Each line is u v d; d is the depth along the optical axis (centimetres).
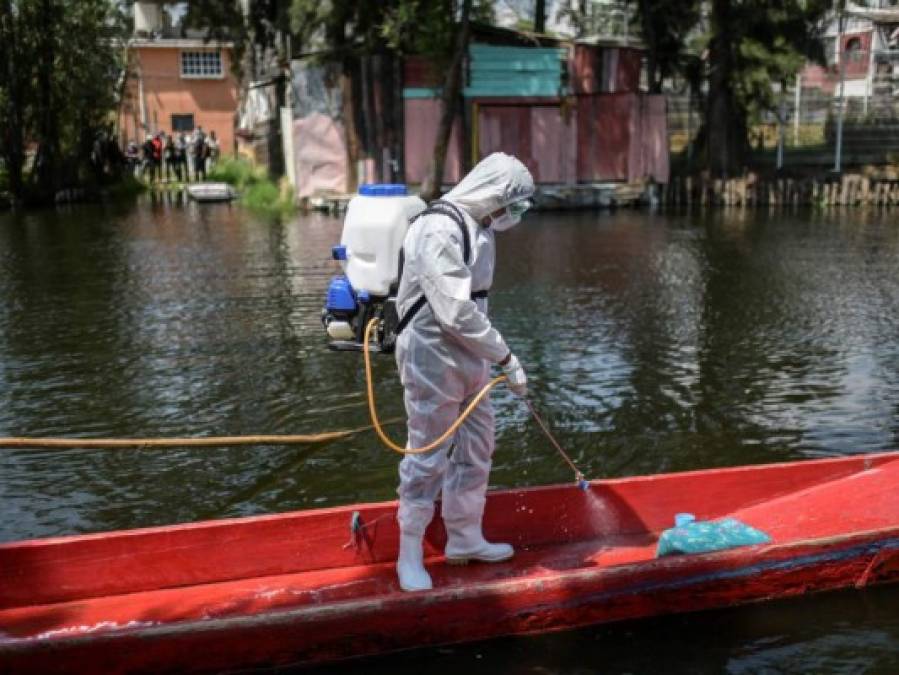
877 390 766
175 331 990
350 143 2250
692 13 2358
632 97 2339
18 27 2550
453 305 380
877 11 2789
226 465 623
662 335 956
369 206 464
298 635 376
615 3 2547
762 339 939
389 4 2128
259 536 441
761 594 427
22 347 930
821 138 2622
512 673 381
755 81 2267
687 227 1906
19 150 2567
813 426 685
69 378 819
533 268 1389
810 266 1384
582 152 2348
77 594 423
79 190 2717
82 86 2681
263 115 2886
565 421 695
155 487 590
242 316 1060
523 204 402
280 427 693
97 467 620
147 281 1299
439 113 2238
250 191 2595
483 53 2242
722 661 390
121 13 2823
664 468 615
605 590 407
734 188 2352
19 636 391
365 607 381
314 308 1099
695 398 748
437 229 384
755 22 2278
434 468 412
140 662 362
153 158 3105
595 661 389
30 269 1422
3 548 412
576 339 941
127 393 775
